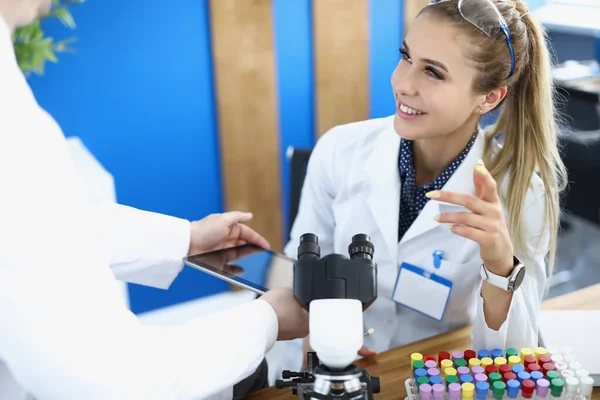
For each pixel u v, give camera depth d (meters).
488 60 1.12
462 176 1.32
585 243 3.48
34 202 0.69
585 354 1.12
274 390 1.10
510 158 1.28
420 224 1.35
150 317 2.99
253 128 2.97
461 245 1.34
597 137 2.69
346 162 1.47
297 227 1.62
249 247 1.31
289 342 1.70
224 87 2.85
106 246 1.17
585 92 3.02
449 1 1.12
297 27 2.92
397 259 1.40
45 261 0.70
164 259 1.23
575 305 1.33
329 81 3.04
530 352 1.01
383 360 1.18
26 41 2.00
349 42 3.01
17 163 0.69
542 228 1.31
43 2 0.77
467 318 1.43
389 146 1.40
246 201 3.08
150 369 0.78
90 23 2.56
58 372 0.71
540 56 1.21
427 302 1.35
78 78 2.61
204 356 0.85
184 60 2.77
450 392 0.93
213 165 2.98
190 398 0.83
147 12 2.64
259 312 0.93
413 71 1.16
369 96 3.17
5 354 0.72
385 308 1.45
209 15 2.73
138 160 2.83
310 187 1.58
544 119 1.25
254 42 2.83
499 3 1.14
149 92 2.75
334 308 0.72
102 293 0.74
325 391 0.72
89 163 2.44
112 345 0.74
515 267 1.08
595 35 3.89
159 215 1.25
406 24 3.11
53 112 2.62
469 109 1.18
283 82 2.98
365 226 1.43
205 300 3.08
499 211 1.00
